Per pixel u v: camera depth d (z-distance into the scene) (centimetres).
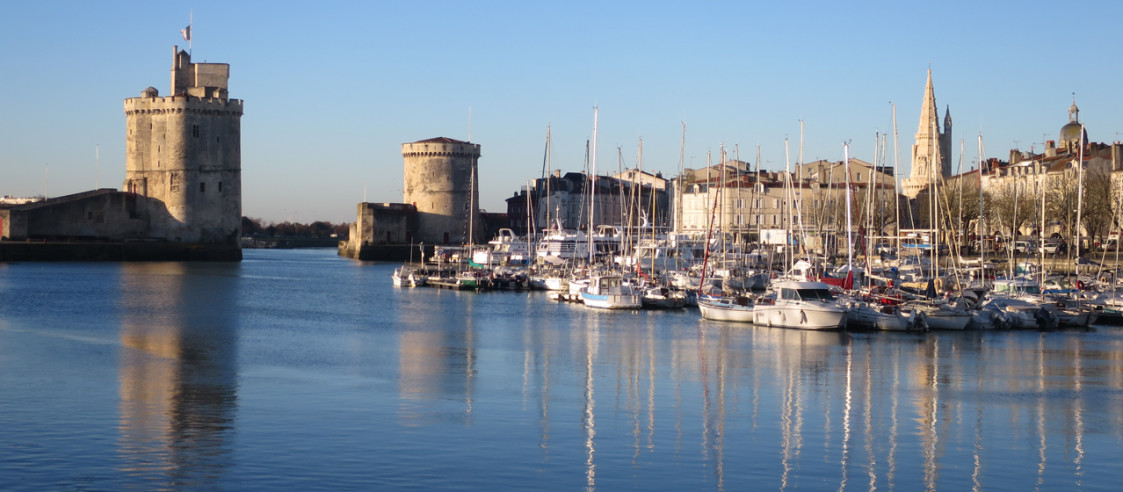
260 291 10969
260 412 4022
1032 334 6756
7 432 3631
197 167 18638
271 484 3081
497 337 6600
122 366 5175
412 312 8469
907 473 3294
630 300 8531
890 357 5650
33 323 7238
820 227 13262
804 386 4738
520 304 9244
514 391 4566
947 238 11294
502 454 3425
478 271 12019
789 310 6944
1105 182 12069
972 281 9281
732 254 11375
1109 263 11219
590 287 9006
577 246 12650
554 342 6319
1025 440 3719
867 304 7125
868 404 4331
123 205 18400
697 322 7450
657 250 12125
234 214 19050
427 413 4044
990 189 15575
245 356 5644
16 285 11106
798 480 3200
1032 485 3186
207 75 19175
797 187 17088
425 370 5178
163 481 3098
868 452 3531
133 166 18750
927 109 19800
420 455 3400
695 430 3809
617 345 6156
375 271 15988
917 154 19975
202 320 7694
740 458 3431
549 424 3872
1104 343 6319
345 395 4419
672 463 3356
